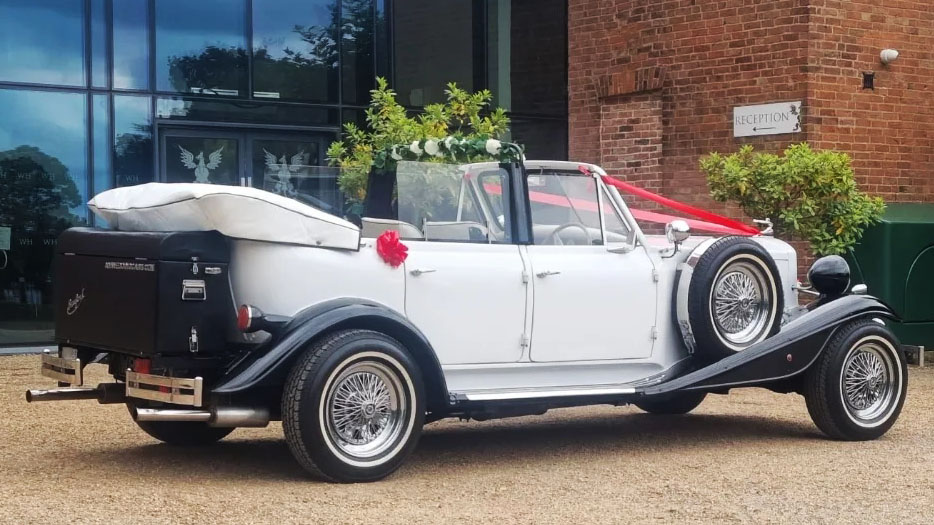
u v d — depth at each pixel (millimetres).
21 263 11273
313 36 12781
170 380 5332
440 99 13586
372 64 13133
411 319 5926
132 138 11789
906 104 12203
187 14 12055
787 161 10539
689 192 12617
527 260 6328
